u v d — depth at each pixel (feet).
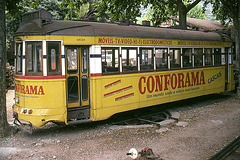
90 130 24.63
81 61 24.14
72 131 24.39
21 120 23.26
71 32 23.07
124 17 51.03
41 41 22.06
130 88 27.25
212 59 39.11
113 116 29.86
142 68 28.48
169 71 31.68
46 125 26.63
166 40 31.09
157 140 21.68
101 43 24.61
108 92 25.32
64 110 22.79
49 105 22.21
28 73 22.45
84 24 24.54
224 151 18.52
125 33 26.73
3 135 22.54
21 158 17.88
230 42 42.73
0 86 22.48
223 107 35.42
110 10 50.37
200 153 18.62
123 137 22.49
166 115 31.50
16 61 23.94
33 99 22.18
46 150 19.44
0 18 22.49
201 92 37.01
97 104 24.48
